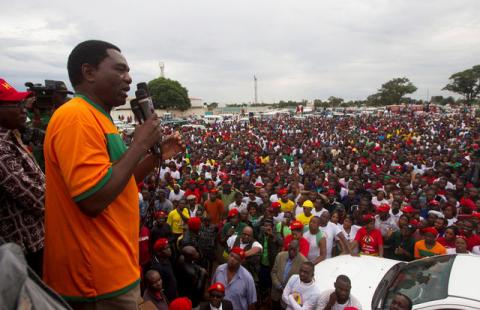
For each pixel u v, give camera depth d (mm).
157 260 5172
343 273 5316
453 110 81500
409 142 24625
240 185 11625
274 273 6016
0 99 1743
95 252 1281
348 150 19406
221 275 5328
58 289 1311
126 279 1338
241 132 35719
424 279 4223
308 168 14602
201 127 42344
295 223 6125
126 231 1372
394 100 115062
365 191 10156
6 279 762
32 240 1694
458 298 3600
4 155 1610
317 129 37219
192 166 15484
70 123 1239
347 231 7441
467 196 9445
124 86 1431
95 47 1389
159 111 67562
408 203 9414
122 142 1435
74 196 1184
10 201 1660
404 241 6961
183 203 8492
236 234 7031
